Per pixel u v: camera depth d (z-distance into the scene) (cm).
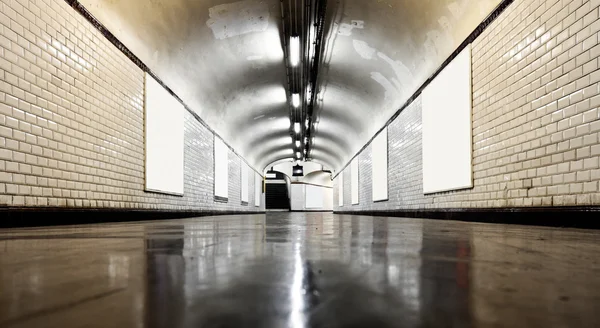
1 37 352
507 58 465
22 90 377
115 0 534
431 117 745
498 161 486
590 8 331
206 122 1131
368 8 695
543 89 395
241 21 741
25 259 127
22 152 376
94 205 506
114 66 563
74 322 52
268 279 85
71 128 457
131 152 620
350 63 958
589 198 331
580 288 77
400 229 339
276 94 1270
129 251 151
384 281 83
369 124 1372
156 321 51
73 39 462
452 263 113
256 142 1905
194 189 1012
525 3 427
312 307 59
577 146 347
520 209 432
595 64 326
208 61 856
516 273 96
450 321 52
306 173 3158
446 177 665
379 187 1271
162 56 714
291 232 293
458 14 575
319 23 725
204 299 65
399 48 786
